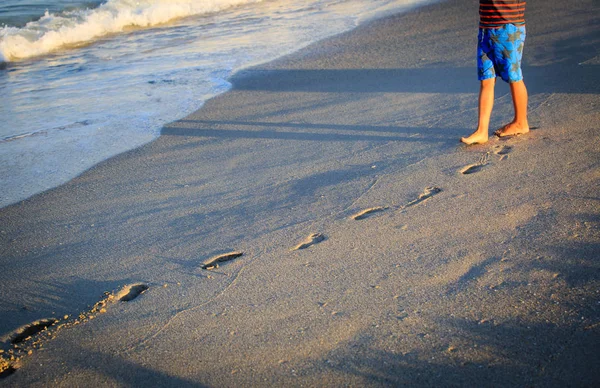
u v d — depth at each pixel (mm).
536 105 4883
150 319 2543
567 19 8414
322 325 2377
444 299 2451
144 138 5270
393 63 7219
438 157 4047
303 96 6199
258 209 3578
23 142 5277
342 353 2195
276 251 3029
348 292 2588
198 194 3928
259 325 2420
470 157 3979
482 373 2006
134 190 4121
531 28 8148
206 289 2738
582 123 4316
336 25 10305
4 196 4160
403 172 3867
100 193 4121
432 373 2037
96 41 10031
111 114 6023
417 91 5879
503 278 2543
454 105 5262
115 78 7496
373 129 4863
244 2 13633
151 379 2178
